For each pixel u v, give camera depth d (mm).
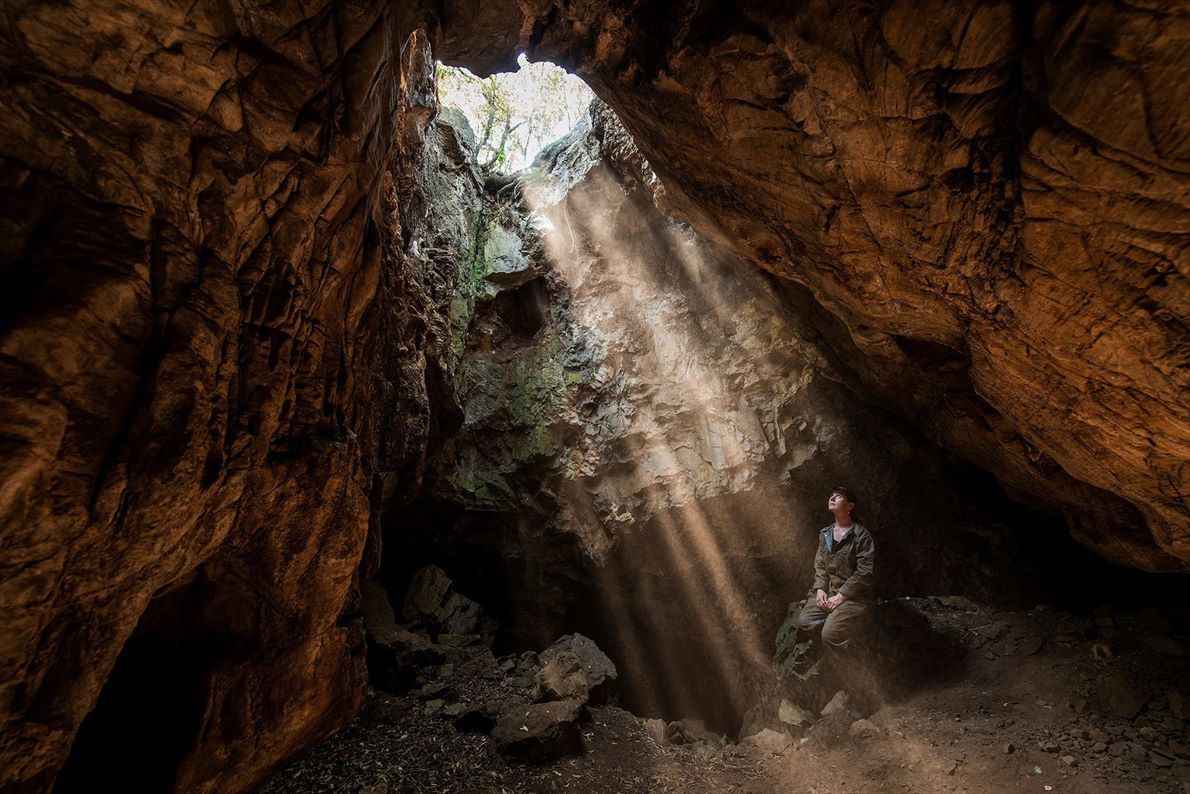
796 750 5105
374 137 2852
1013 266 2959
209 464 2027
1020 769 4188
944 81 2578
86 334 1599
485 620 7812
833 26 2682
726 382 8453
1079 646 5691
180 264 1924
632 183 8234
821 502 8375
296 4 2111
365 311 3373
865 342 5016
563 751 4781
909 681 5891
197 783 2361
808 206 3758
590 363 8891
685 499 8438
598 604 9289
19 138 1606
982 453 5887
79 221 1681
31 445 1448
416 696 5707
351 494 2914
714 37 3137
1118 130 2131
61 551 1579
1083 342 2926
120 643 1878
